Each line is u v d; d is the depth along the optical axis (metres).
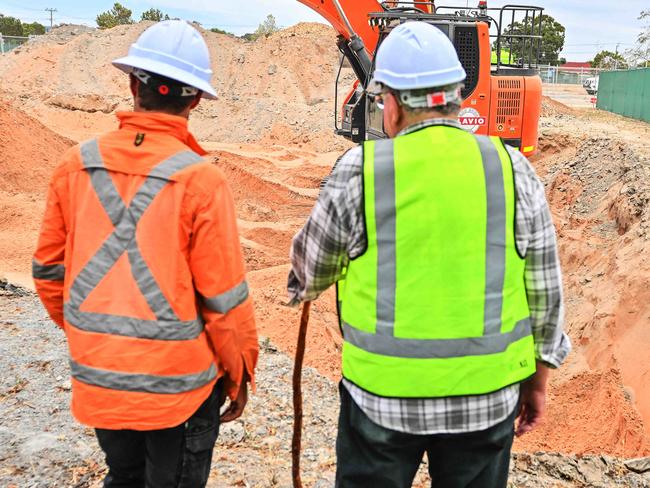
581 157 16.30
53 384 4.88
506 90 11.77
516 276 2.16
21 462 3.79
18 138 15.64
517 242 2.15
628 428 6.50
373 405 2.09
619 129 21.30
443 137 2.13
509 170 2.15
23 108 31.66
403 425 2.07
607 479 4.19
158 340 2.27
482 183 2.11
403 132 2.21
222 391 2.63
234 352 2.41
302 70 37.00
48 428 4.23
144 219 2.26
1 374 5.00
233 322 2.36
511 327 2.15
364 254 2.12
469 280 2.08
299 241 2.30
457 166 2.10
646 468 4.30
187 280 2.30
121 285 2.27
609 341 8.48
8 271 9.87
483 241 2.10
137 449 2.47
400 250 2.07
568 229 12.98
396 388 2.06
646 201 11.01
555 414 7.36
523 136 11.98
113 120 32.03
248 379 2.60
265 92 35.78
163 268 2.27
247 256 12.27
